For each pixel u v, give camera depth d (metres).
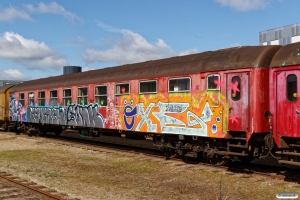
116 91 15.20
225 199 7.61
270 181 9.40
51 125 21.83
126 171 11.03
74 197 7.80
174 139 12.70
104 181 9.60
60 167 11.64
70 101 18.66
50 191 8.33
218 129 10.70
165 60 13.33
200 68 11.35
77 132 27.42
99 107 16.23
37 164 12.17
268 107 9.85
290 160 9.32
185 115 11.84
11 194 8.08
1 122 27.83
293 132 9.03
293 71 9.09
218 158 11.41
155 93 13.08
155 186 9.05
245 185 9.07
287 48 9.55
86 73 17.98
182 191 8.37
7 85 27.56
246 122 9.93
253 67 9.83
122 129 14.73
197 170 10.93
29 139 20.64
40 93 21.86
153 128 13.14
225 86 10.54
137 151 15.38
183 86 11.99
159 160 12.80
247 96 9.93
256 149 10.19
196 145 11.91
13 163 12.34
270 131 9.62
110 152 14.89
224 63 10.62
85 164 12.23
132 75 14.26
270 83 9.68
